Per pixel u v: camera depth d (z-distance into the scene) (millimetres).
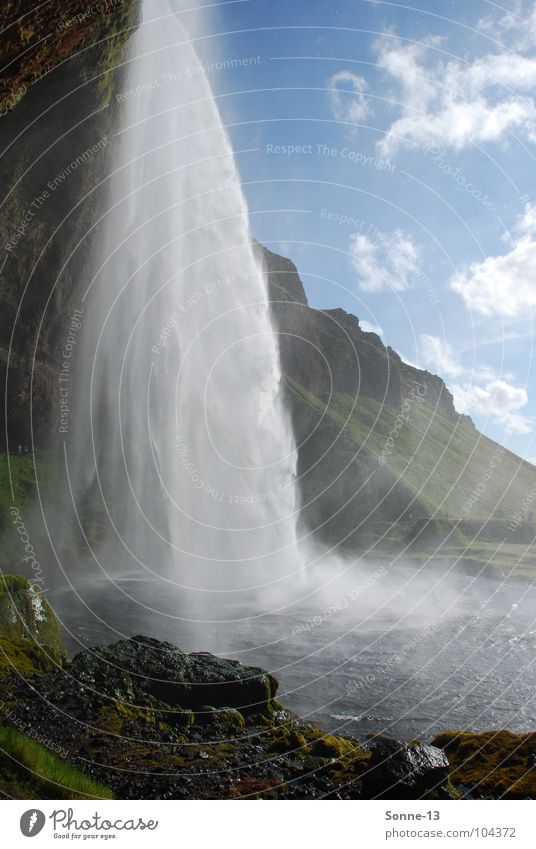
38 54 23953
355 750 13320
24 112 39156
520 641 30078
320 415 96625
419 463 97688
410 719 18719
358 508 83875
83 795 10008
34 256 52281
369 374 116188
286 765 12117
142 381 60969
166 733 13633
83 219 53438
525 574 55875
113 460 60000
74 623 30328
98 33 36281
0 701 13359
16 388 54719
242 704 16172
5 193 45781
